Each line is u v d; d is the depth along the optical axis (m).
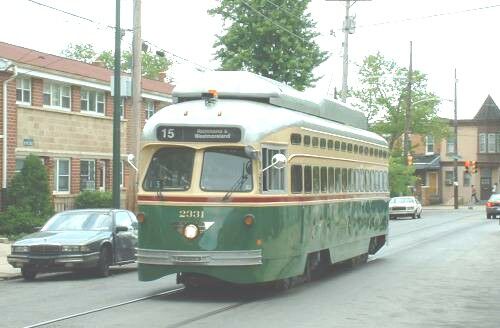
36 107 30.47
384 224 21.66
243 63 41.25
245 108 13.25
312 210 14.87
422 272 17.83
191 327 10.45
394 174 57.28
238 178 12.78
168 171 13.05
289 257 13.65
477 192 77.00
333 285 15.34
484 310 12.16
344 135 17.39
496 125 76.19
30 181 28.30
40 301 13.33
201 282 14.41
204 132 12.92
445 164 77.38
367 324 10.79
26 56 31.61
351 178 17.91
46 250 16.92
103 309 12.20
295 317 11.34
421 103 66.25
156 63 75.38
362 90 68.06
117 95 23.56
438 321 11.11
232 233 12.62
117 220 18.80
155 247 12.86
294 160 14.02
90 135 33.97
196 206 12.70
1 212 27.88
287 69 41.06
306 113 15.74
